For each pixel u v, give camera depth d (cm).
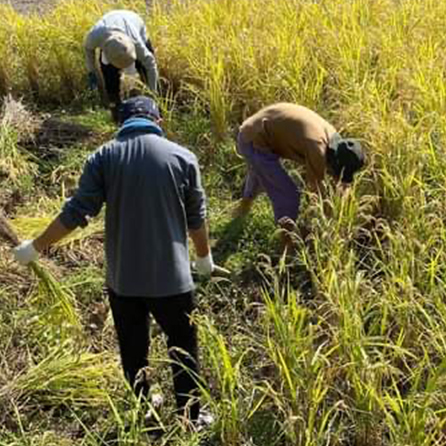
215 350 444
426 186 571
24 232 603
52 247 597
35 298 515
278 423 426
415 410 392
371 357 445
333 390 432
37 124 788
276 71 729
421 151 591
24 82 863
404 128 605
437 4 898
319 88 701
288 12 878
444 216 560
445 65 727
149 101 402
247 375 475
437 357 455
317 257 491
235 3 900
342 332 422
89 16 891
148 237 390
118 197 388
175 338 419
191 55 800
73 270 582
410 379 428
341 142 502
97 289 556
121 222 390
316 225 521
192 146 732
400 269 488
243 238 609
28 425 443
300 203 587
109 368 470
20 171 694
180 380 430
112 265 403
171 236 394
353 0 889
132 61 690
